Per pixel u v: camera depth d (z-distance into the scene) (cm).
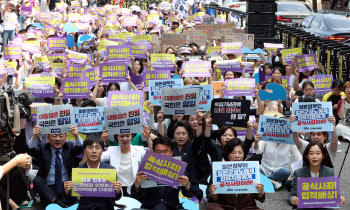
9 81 1396
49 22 2533
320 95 1420
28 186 791
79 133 1023
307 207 764
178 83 1076
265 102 1196
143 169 766
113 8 2919
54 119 898
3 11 2273
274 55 1675
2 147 728
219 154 923
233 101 919
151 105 1030
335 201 762
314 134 941
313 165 818
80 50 1945
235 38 1745
